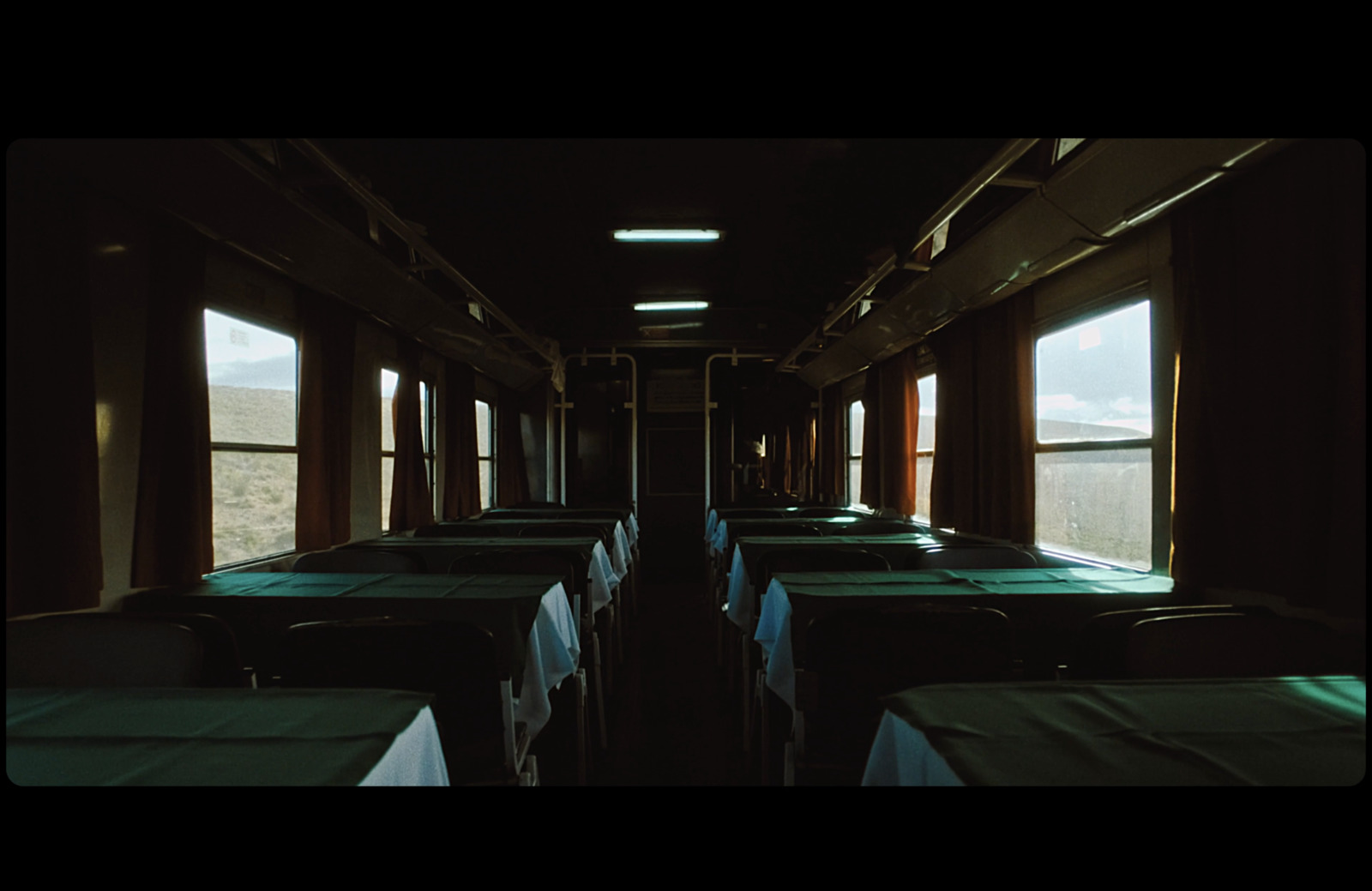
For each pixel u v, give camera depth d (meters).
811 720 1.87
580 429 8.41
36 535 2.05
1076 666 1.95
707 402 8.27
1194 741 1.12
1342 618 1.99
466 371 6.40
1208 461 2.46
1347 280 1.86
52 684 1.81
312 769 1.04
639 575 7.27
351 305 4.07
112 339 2.52
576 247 4.95
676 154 3.38
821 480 8.77
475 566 3.42
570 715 3.45
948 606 1.92
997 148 2.96
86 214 2.22
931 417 5.67
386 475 5.01
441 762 1.38
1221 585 2.41
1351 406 1.84
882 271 3.87
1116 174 2.45
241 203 2.66
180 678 1.82
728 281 6.06
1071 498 3.55
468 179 3.60
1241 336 2.28
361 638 1.69
